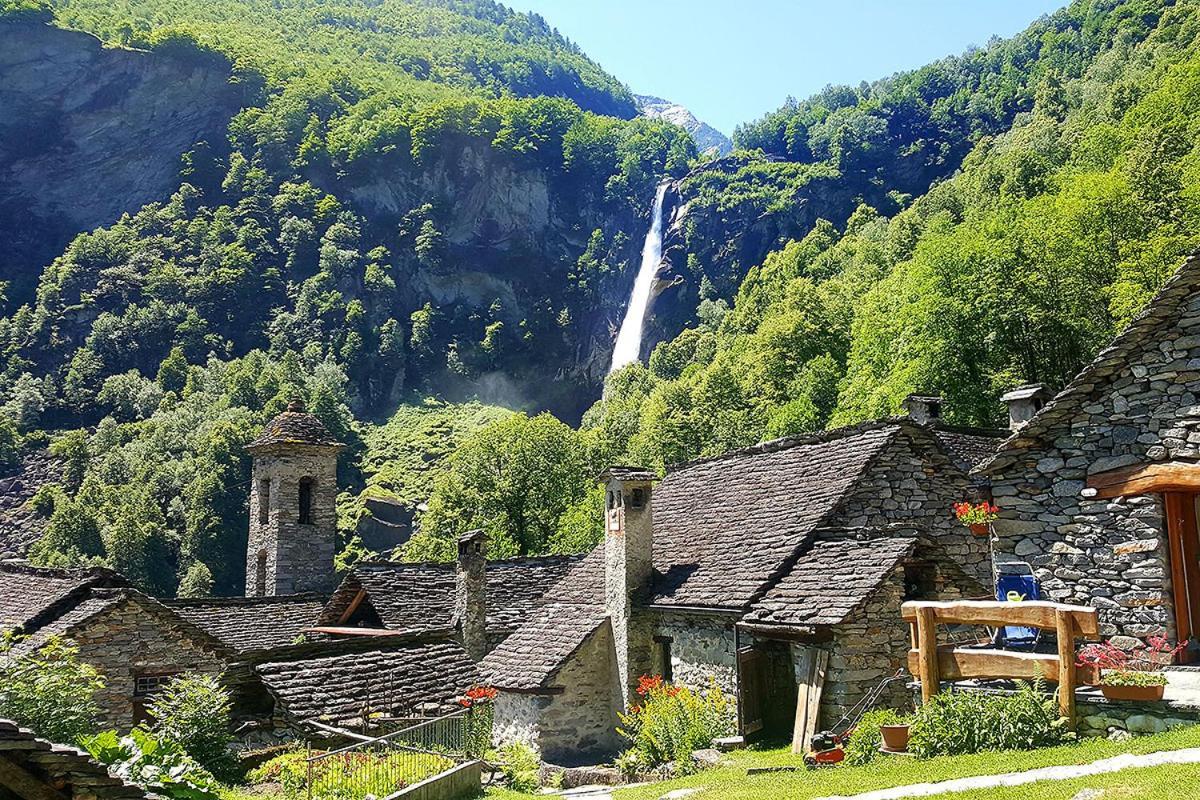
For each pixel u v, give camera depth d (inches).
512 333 5762.8
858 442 781.3
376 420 4965.6
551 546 2132.1
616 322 5846.5
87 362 4702.3
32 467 3988.7
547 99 7057.1
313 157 6353.3
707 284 5329.7
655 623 773.3
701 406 2546.8
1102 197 1509.6
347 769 568.4
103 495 3321.9
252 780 647.1
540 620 865.5
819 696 595.8
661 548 853.2
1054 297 1441.9
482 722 790.5
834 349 2506.2
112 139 6161.4
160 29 6530.5
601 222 6471.5
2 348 4800.7
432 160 6348.4
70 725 590.9
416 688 844.0
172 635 816.9
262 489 1309.1
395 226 6176.2
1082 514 537.6
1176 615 501.0
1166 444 506.3
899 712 593.0
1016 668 444.8
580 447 2418.8
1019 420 781.3
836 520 717.3
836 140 5984.3
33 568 1007.6
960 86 6407.5
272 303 5506.9
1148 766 344.8
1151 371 516.1
